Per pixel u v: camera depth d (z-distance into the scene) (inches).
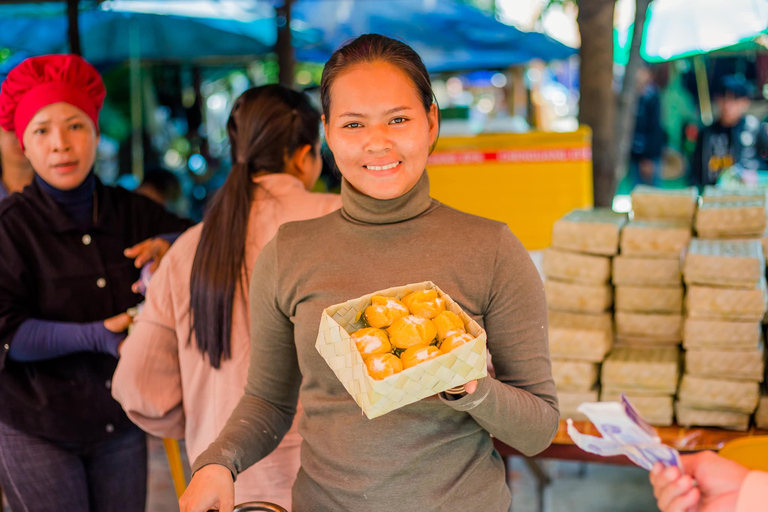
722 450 64.1
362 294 51.0
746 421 87.3
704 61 235.6
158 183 171.0
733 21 161.9
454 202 136.9
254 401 59.3
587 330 89.9
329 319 45.0
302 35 213.9
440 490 49.8
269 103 73.8
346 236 53.2
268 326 57.3
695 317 87.0
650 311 93.1
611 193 138.9
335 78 50.3
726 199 101.3
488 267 50.3
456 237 51.1
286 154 74.6
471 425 51.3
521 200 133.7
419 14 217.0
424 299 45.8
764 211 92.9
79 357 85.1
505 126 165.5
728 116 220.1
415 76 50.1
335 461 51.1
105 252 89.4
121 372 73.0
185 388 73.0
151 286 73.4
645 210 100.5
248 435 56.5
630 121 140.5
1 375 81.5
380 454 49.8
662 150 242.1
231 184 70.9
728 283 85.2
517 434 49.5
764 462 61.7
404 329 43.1
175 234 90.1
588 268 92.3
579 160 130.1
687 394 87.9
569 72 344.8
